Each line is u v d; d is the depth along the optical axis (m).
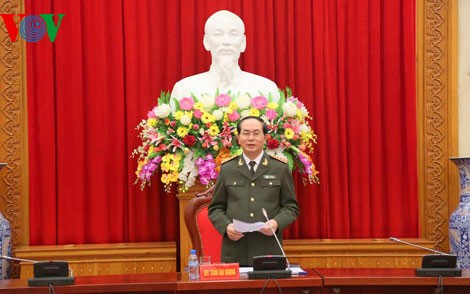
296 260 6.04
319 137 6.42
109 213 6.30
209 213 4.60
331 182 6.45
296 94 6.45
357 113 6.48
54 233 6.23
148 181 6.32
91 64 6.27
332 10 6.48
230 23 5.97
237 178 4.55
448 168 6.56
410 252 6.08
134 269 5.92
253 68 6.42
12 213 6.30
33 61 6.28
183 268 5.87
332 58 6.47
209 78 6.03
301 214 6.41
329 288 3.75
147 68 6.34
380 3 6.50
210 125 5.56
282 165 4.60
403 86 6.50
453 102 6.57
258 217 4.46
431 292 3.75
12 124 6.31
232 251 4.45
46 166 6.23
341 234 6.46
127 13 6.31
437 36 6.55
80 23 6.27
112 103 6.31
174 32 6.38
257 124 4.53
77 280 3.88
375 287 3.75
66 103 6.26
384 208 6.51
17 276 6.20
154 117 5.73
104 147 6.27
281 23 6.45
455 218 6.04
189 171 5.63
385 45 6.50
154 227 6.38
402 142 6.51
